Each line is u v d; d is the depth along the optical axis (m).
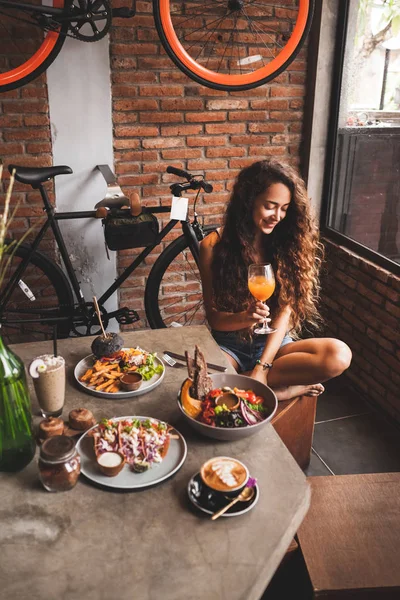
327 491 1.58
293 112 3.33
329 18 3.06
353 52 3.00
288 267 2.07
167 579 0.97
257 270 1.74
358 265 2.93
